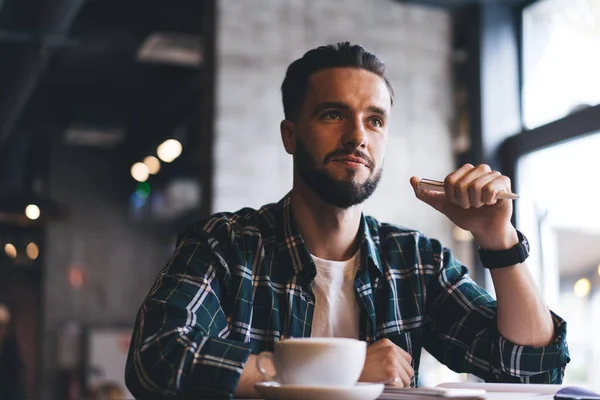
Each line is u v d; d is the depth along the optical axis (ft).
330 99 4.53
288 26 15.25
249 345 3.74
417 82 15.84
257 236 4.74
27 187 34.58
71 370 33.65
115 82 26.76
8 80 21.35
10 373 33.06
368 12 15.71
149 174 32.48
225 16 14.98
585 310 13.80
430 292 5.02
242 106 14.85
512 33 15.69
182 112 25.80
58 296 34.45
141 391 3.73
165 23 20.34
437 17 16.10
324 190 4.53
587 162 13.62
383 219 15.30
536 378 4.35
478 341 4.64
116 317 34.94
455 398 3.08
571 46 14.08
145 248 35.60
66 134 31.35
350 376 3.10
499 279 4.28
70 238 34.86
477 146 15.39
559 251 14.24
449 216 4.26
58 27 18.13
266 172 14.79
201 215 15.16
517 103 15.47
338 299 4.72
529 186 14.85
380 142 4.61
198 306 4.30
